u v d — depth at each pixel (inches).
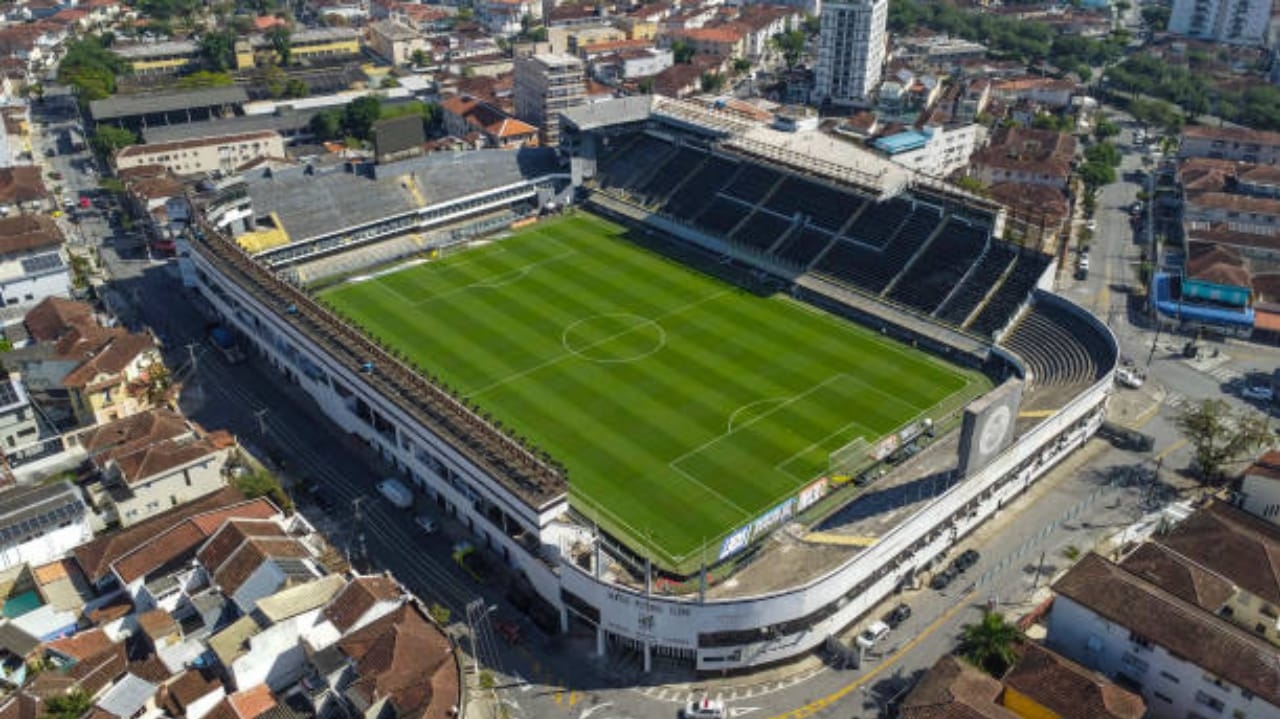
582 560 4188.0
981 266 6658.5
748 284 7249.0
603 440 5349.4
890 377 5999.0
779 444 5305.1
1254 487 4795.8
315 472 5315.0
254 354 6609.3
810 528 4498.0
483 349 6333.7
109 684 3757.4
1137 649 3772.1
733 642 3919.8
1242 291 6830.7
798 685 3964.1
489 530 4603.8
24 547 4473.4
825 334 6525.6
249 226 7642.7
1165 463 5383.9
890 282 6865.2
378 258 7706.7
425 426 4751.5
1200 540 4357.8
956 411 5625.0
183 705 3671.3
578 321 6702.8
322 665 3705.7
